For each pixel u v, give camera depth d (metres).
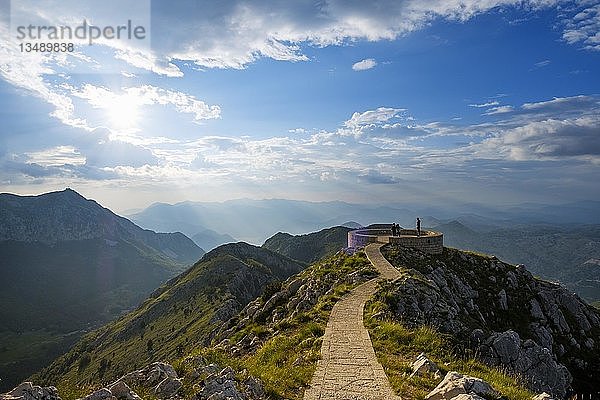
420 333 24.95
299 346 23.94
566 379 41.72
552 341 58.66
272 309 48.56
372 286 39.94
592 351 61.38
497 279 66.69
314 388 16.70
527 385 23.00
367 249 61.56
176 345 151.62
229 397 14.02
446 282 55.53
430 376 17.61
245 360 24.23
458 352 23.86
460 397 13.27
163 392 15.25
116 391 14.19
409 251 62.44
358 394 16.02
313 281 48.03
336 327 27.06
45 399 13.37
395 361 20.19
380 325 26.56
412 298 34.69
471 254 73.88
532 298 65.12
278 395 15.79
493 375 19.56
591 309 74.06
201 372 17.23
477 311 54.66
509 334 34.34
